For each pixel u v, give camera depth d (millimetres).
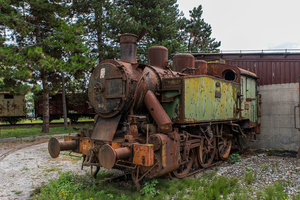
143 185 5371
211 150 7559
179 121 5715
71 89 20141
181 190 5137
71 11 17922
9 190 5223
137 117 4934
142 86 5500
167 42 16516
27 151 9531
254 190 5094
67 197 4500
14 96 21781
